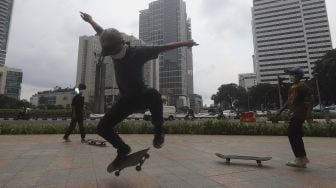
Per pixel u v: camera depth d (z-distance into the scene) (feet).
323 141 30.17
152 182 10.93
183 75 343.05
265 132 38.68
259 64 422.41
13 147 22.24
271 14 422.00
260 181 11.29
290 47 406.41
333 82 149.79
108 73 166.09
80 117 26.37
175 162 15.72
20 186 10.25
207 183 10.86
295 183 11.02
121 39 8.54
